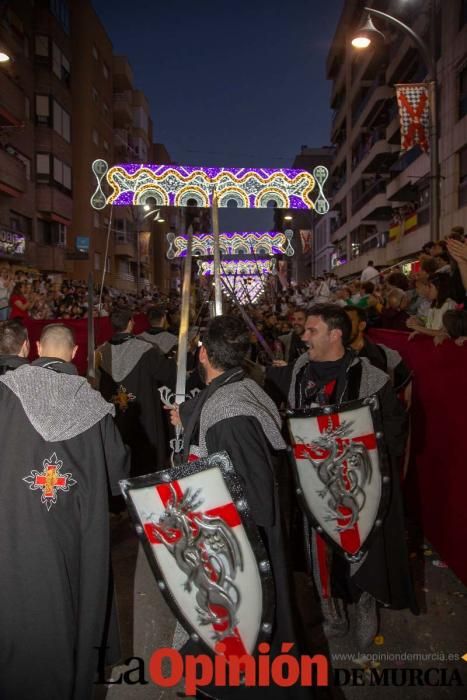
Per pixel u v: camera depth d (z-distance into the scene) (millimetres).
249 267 16734
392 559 3107
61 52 29828
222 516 2252
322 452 3066
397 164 29422
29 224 27109
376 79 35375
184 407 2578
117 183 5699
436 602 3521
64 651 2426
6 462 2451
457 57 19266
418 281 5785
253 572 2250
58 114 29266
